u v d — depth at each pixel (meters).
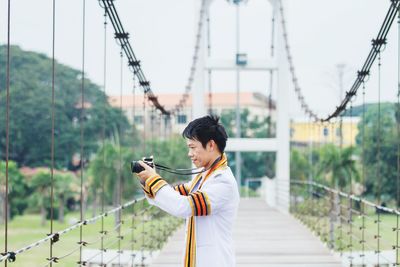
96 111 39.12
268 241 10.67
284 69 16.30
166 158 25.09
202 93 16.38
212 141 3.04
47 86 39.94
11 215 36.44
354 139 30.11
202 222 2.98
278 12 16.31
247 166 40.41
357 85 8.66
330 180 22.98
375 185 27.86
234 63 16.50
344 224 15.68
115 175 28.88
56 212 38.16
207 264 2.96
